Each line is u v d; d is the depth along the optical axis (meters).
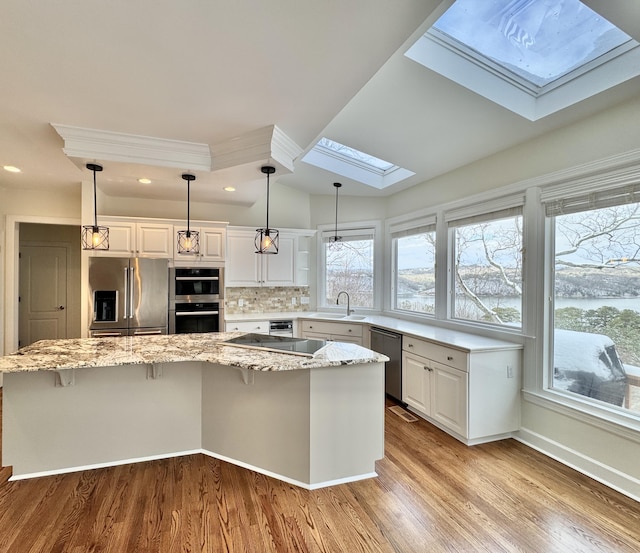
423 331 3.80
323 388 2.44
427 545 1.90
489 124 2.95
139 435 2.79
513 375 3.13
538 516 2.13
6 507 2.20
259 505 2.23
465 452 2.92
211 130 2.74
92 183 4.16
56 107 2.38
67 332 6.00
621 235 2.49
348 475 2.51
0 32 1.65
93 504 2.23
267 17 1.58
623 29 1.90
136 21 1.59
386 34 1.70
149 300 4.25
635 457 2.33
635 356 2.40
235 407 2.74
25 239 5.84
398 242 5.11
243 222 5.34
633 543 1.91
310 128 2.74
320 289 5.70
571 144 2.74
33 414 2.56
